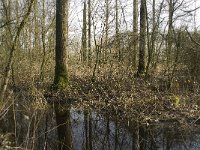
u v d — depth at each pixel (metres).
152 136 9.20
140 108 11.09
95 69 15.15
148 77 14.25
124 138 9.25
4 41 12.45
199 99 11.38
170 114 10.42
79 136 9.34
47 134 8.52
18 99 11.57
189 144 8.58
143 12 14.88
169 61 14.13
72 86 13.92
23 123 9.19
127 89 12.87
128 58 15.44
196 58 13.52
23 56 16.38
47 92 13.41
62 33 13.73
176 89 12.38
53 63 16.50
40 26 17.30
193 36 13.68
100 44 15.20
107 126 10.29
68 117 11.09
